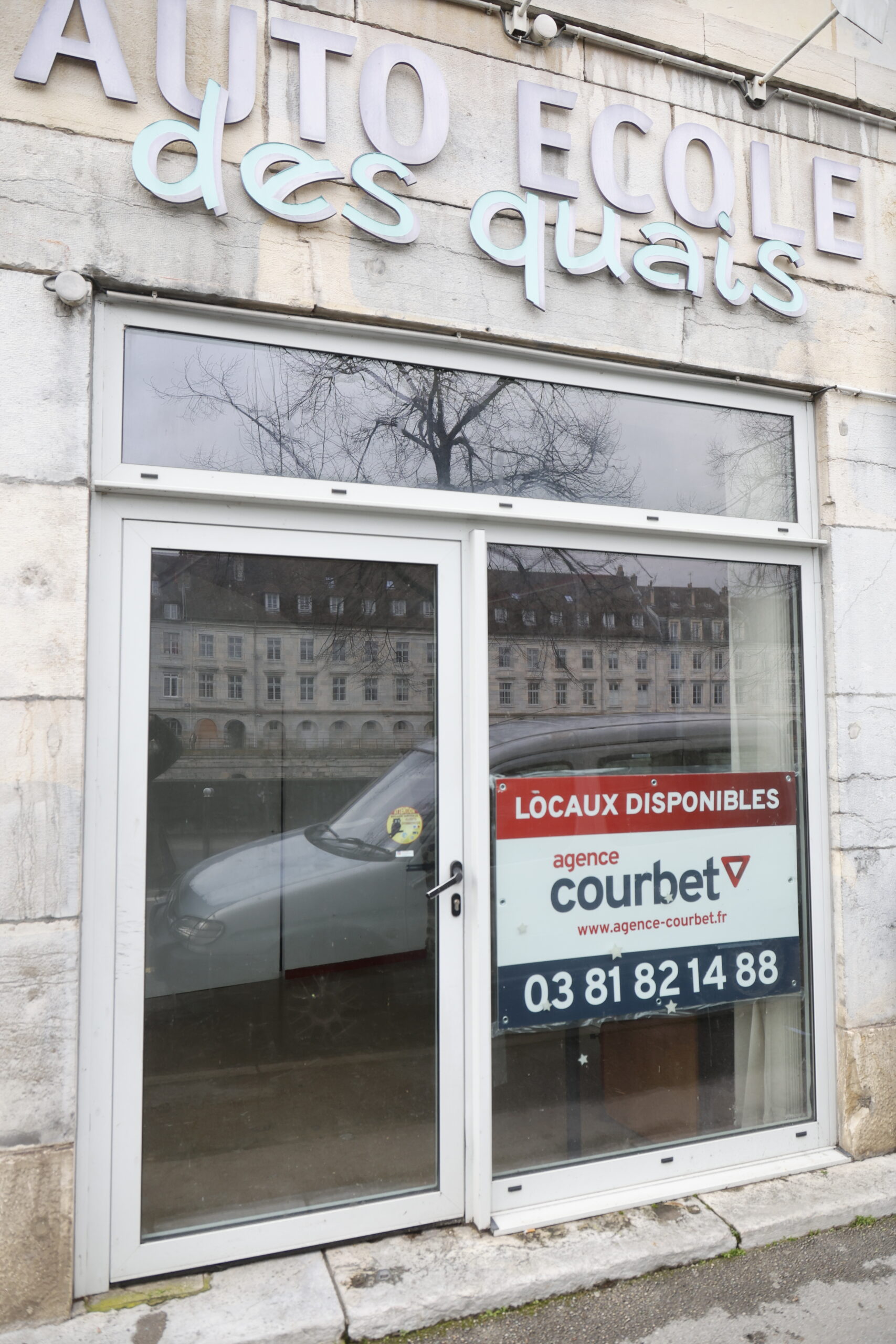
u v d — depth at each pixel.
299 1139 2.78
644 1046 3.23
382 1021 2.88
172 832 2.67
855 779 3.50
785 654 3.56
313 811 2.82
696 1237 2.86
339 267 2.85
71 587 2.50
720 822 3.36
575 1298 2.65
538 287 3.09
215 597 2.74
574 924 3.11
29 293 2.51
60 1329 2.37
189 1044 2.67
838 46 3.89
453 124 3.04
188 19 2.71
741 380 3.47
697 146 3.45
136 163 2.60
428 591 2.99
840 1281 2.74
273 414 2.84
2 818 2.42
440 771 2.96
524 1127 3.03
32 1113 2.40
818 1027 3.45
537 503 3.10
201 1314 2.44
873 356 3.70
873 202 3.76
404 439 3.00
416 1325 2.49
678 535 3.34
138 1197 2.57
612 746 3.21
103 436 2.62
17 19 2.52
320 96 2.83
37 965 2.42
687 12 3.43
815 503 3.61
